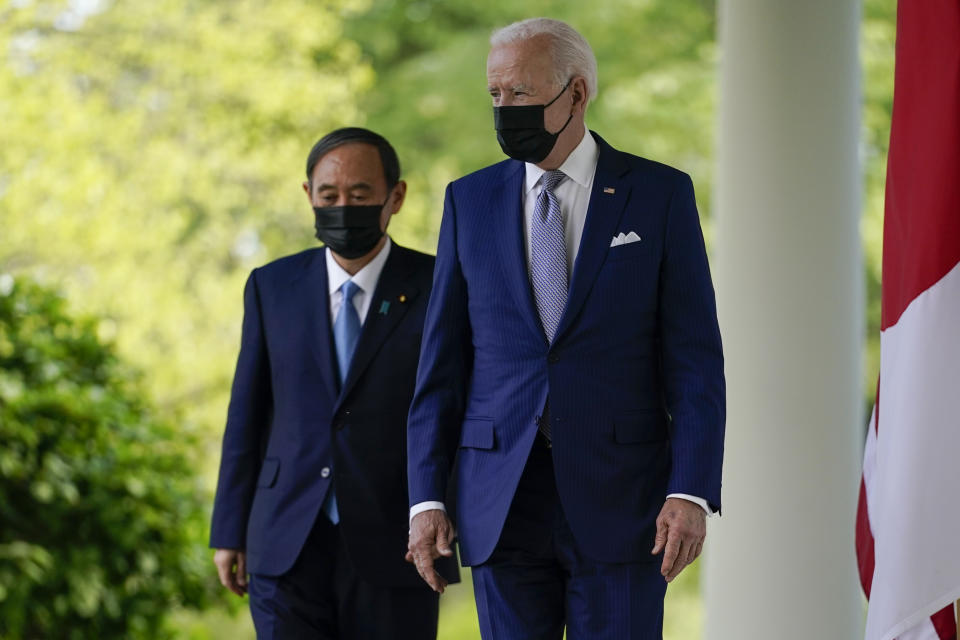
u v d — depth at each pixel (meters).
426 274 6.75
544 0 23.80
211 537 6.90
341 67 22.86
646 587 5.45
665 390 5.54
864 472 5.96
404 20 24.33
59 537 9.61
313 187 6.61
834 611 7.89
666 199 5.52
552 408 5.41
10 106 19.27
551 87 5.43
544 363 5.47
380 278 6.70
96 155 20.11
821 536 7.93
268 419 7.02
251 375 6.90
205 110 20.92
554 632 5.62
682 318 5.47
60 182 19.17
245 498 6.89
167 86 21.03
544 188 5.59
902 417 5.40
